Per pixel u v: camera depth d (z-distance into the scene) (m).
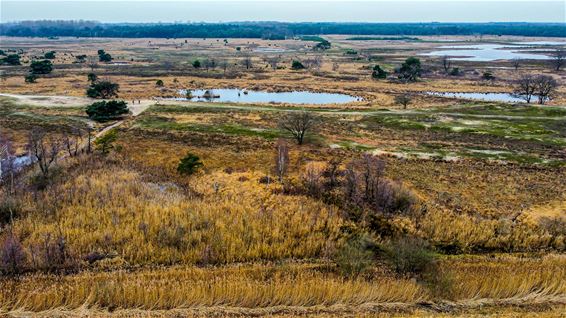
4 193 34.59
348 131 60.38
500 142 55.41
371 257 27.09
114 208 32.12
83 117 67.44
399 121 65.81
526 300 22.72
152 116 67.50
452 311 21.61
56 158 44.12
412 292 22.70
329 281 23.39
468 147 53.09
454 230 30.66
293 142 53.88
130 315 20.70
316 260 27.06
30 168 41.97
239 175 42.19
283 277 24.58
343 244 28.42
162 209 32.19
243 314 21.14
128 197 34.38
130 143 52.72
